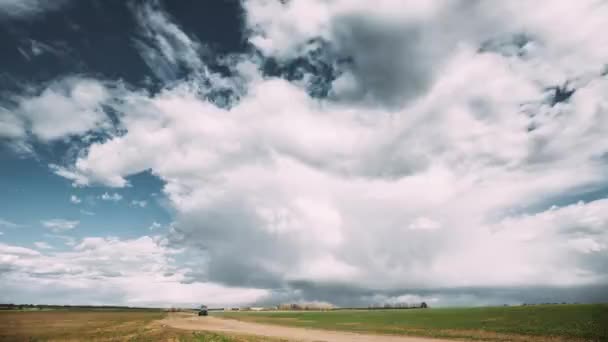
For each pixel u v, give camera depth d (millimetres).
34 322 71750
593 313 55500
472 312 82875
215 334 48594
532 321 53594
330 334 52188
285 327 68250
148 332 51469
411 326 60625
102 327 59906
